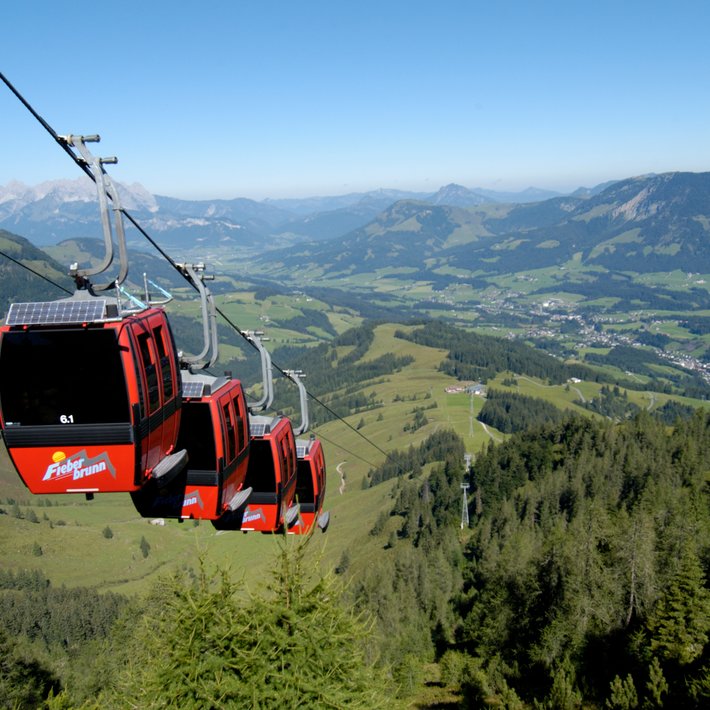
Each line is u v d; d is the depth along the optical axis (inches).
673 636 1952.5
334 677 624.1
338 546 7012.8
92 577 6924.2
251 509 969.5
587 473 5753.0
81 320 552.1
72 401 557.6
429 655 3368.6
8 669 2313.0
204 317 952.3
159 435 629.0
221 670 605.0
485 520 5807.1
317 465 1274.6
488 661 2819.9
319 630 631.2
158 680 612.4
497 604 3038.9
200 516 766.5
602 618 2399.1
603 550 2915.8
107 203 631.2
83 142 621.9
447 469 7431.1
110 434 565.0
